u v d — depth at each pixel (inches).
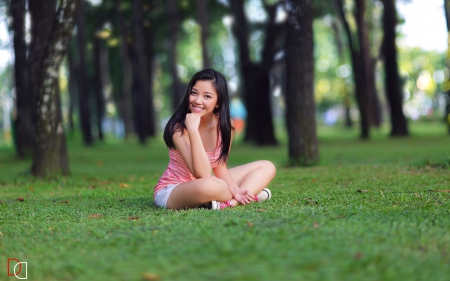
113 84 1332.4
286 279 96.3
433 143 629.9
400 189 221.6
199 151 181.0
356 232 127.3
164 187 193.2
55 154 335.6
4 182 321.7
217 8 938.7
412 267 102.3
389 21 810.8
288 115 381.4
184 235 130.0
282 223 139.7
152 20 1005.8
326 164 372.8
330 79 1734.7
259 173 199.2
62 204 214.7
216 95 187.5
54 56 330.3
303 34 375.2
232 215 156.0
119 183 308.8
